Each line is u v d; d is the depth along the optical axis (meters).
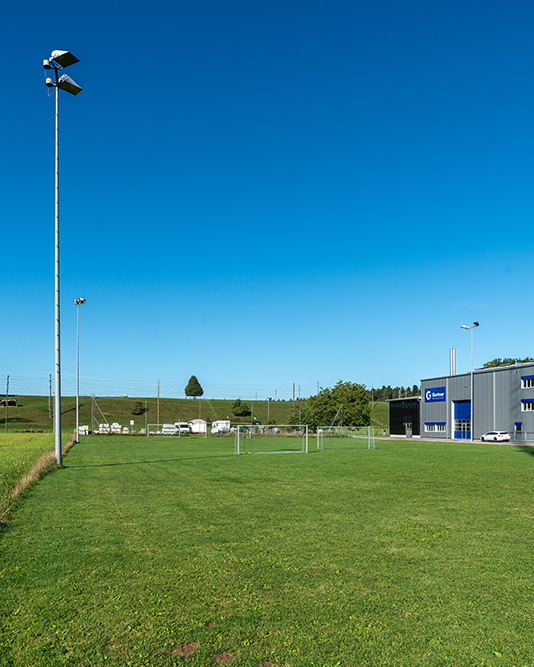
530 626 5.04
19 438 53.56
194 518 10.40
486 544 8.23
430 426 69.50
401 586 6.20
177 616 5.26
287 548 7.96
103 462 24.80
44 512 11.11
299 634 4.84
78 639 4.74
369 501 12.68
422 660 4.35
